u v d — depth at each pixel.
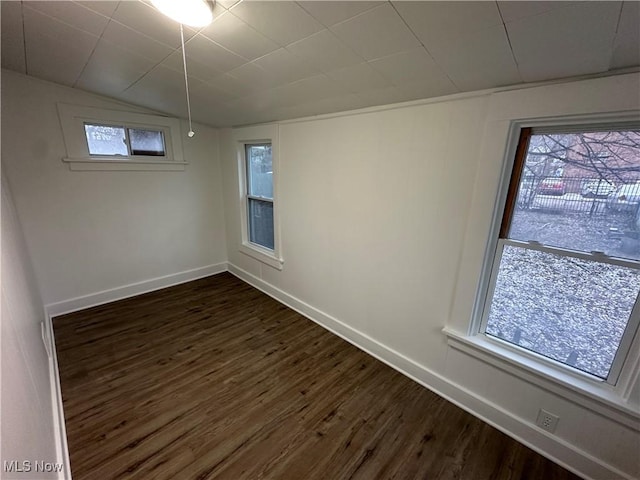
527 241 1.50
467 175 1.56
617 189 1.23
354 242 2.27
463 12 0.94
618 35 0.89
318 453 1.53
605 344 1.33
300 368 2.16
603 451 1.35
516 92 1.32
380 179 1.98
